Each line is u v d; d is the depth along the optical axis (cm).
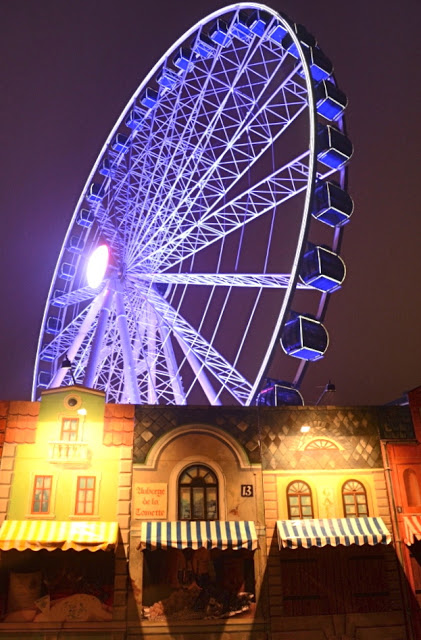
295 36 2717
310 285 2466
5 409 1967
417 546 1975
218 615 1842
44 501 1881
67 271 3600
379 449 2073
